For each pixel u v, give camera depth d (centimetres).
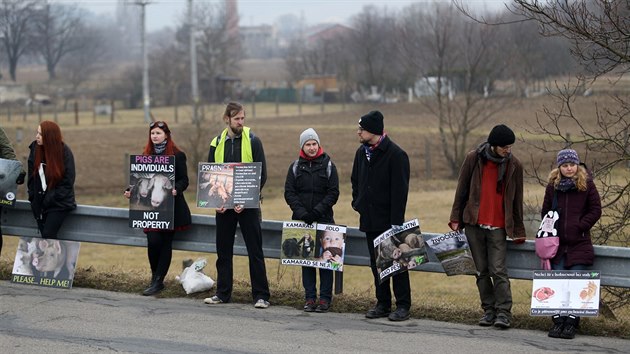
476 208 975
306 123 6256
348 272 2030
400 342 912
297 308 1078
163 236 1143
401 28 5434
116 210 1192
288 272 1703
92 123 6888
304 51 12212
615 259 950
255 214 1080
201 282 1137
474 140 4144
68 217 1223
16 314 1028
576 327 943
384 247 1002
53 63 13562
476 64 3919
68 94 10556
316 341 915
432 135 4747
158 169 1122
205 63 10494
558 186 940
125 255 2222
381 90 8425
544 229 943
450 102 4484
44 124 1171
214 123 4038
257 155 1078
